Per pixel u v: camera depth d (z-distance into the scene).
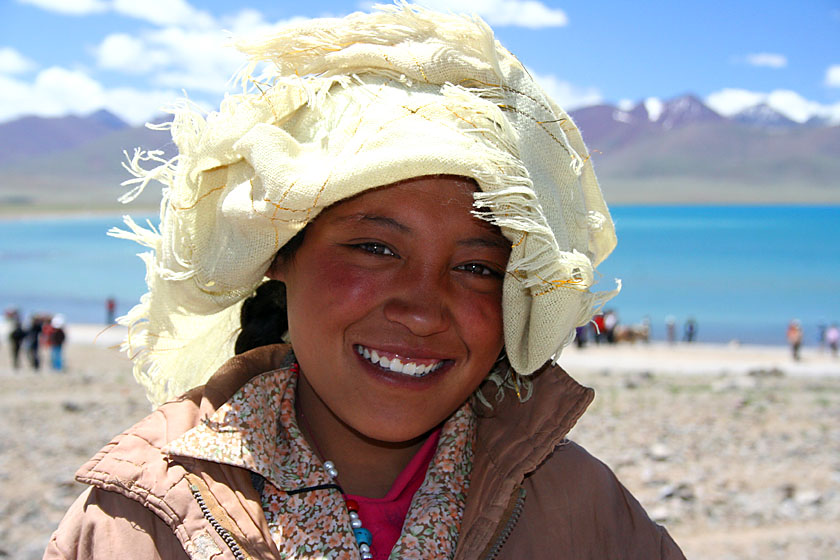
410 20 1.64
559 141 1.62
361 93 1.56
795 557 7.27
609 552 1.75
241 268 1.60
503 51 1.65
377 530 1.65
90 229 171.00
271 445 1.64
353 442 1.72
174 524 1.48
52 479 9.95
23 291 70.12
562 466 1.79
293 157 1.51
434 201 1.48
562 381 1.77
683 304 65.75
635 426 13.72
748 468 10.75
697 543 7.68
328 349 1.56
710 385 19.64
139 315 1.85
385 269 1.53
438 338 1.55
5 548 7.46
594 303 1.69
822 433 13.30
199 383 2.02
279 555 1.50
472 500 1.67
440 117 1.50
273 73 1.68
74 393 17.50
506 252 1.58
